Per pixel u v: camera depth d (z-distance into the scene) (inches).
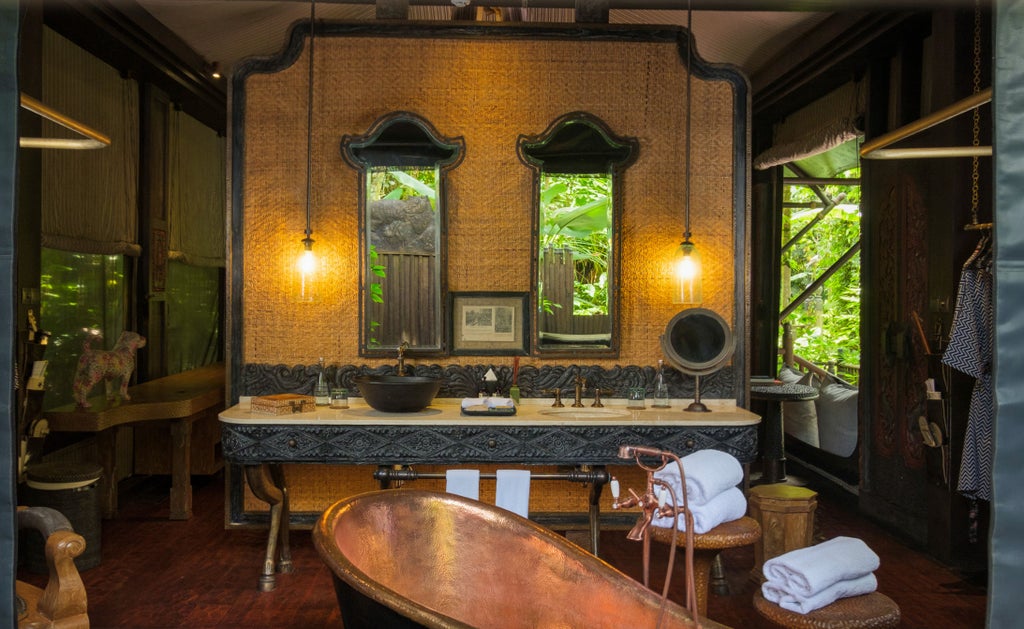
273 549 166.2
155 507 230.4
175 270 300.7
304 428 161.3
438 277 187.0
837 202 343.9
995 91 70.8
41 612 106.6
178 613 151.3
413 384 165.3
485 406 172.1
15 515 73.1
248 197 187.8
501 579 108.7
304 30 187.2
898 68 219.6
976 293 165.9
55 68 206.7
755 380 276.1
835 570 94.5
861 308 237.9
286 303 188.4
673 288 189.9
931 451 186.9
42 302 217.8
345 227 188.2
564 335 188.5
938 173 188.1
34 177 186.4
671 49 189.0
